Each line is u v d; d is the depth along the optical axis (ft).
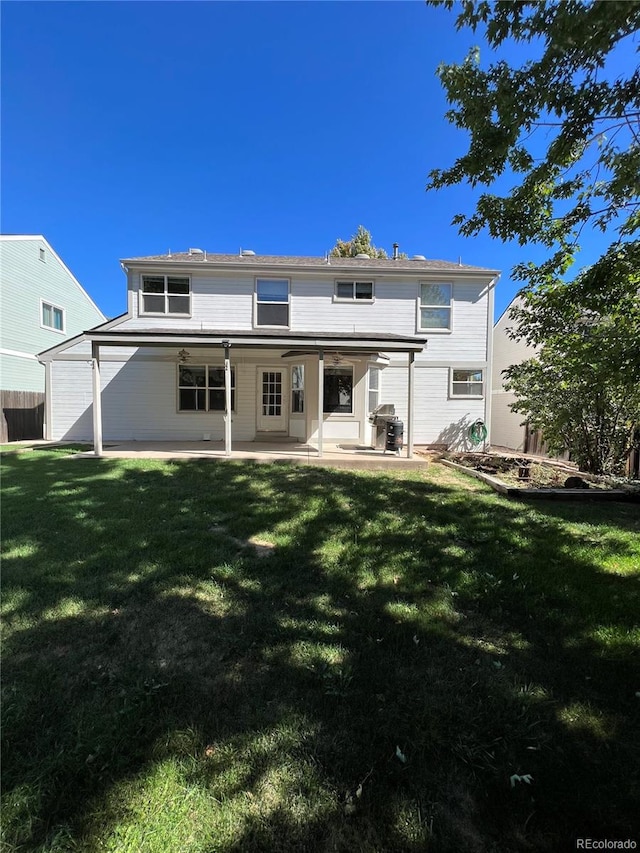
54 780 5.63
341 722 6.70
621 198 13.12
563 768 5.95
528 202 14.40
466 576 11.91
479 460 35.14
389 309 44.52
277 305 43.70
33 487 21.42
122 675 7.66
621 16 7.88
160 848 4.89
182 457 31.04
